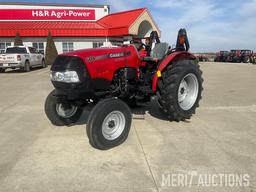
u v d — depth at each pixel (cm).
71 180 379
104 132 476
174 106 588
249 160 432
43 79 1471
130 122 508
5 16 2798
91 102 547
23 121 657
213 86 1168
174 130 571
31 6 2831
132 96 603
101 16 2984
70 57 493
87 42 2759
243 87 1134
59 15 2881
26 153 469
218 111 724
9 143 515
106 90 530
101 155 457
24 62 1900
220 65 2630
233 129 577
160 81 596
